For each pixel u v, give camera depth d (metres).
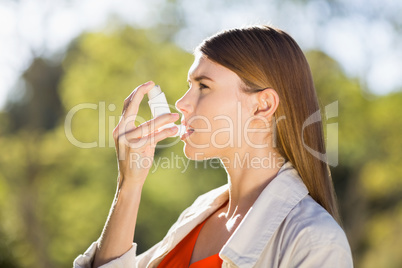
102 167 11.72
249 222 1.29
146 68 12.17
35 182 12.33
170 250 1.51
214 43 1.39
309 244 1.22
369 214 13.36
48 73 15.09
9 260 11.91
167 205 10.47
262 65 1.35
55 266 12.05
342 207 13.38
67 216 11.88
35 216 12.17
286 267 1.25
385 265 13.25
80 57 13.43
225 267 1.28
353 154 12.81
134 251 1.43
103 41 12.44
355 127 12.30
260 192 1.39
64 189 12.24
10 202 12.29
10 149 12.54
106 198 11.63
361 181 13.10
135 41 12.50
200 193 10.47
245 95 1.36
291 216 1.28
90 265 1.45
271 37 1.38
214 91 1.37
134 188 1.41
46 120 15.19
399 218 13.30
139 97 1.41
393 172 12.73
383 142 12.75
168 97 11.39
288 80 1.36
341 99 12.00
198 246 1.45
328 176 1.40
